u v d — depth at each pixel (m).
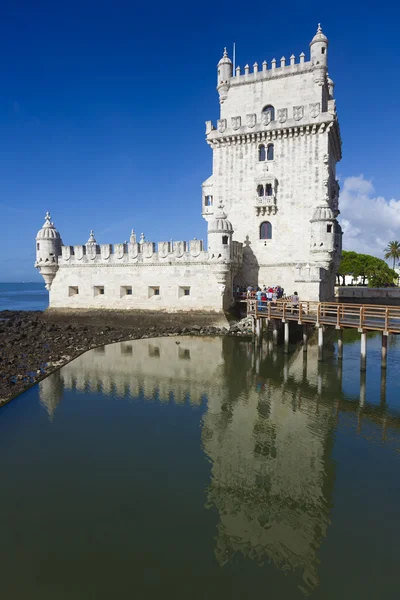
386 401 20.44
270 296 35.53
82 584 9.05
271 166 42.47
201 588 8.93
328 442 16.03
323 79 41.97
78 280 45.56
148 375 25.44
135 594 8.78
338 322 26.20
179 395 21.66
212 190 49.41
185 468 13.99
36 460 14.54
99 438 16.34
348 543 10.34
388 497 12.30
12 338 34.97
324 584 9.05
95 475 13.53
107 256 44.06
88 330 40.47
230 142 43.94
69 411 19.31
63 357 29.70
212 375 25.22
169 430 17.17
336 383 23.30
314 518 11.35
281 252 42.47
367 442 16.02
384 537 10.55
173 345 33.94
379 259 100.62
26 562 9.70
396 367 26.72
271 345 33.47
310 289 35.69
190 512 11.58
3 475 13.52
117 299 44.00
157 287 42.53
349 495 12.42
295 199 41.69
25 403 20.36
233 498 12.23
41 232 46.09
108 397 21.34
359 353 31.16
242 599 8.64
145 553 9.98
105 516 11.38
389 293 70.38
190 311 40.91
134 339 36.62
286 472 13.77
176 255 41.28
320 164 40.50
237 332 38.44
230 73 45.50
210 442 16.03
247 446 15.70
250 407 19.83
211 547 10.20
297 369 26.28
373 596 8.72
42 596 8.71
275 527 10.96
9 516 11.39
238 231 44.09
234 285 43.66
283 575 9.31
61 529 10.84
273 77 43.12
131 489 12.70
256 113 44.09
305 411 19.27
